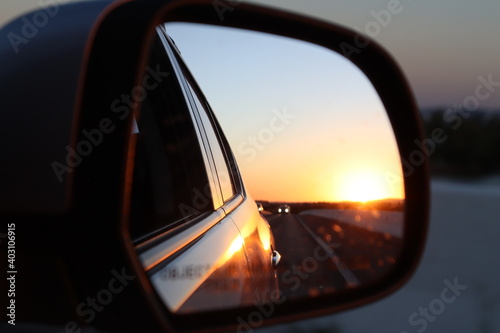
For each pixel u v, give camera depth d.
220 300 2.40
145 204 2.30
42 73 1.69
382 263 2.74
